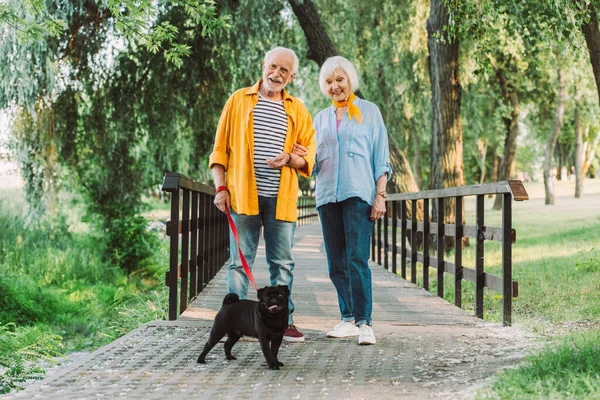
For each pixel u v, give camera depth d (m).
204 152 17.56
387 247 11.77
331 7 18.78
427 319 6.22
